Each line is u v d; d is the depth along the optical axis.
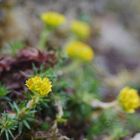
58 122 0.29
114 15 0.64
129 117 0.35
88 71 0.41
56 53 0.31
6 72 0.29
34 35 0.43
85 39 0.52
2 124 0.25
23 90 0.28
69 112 0.31
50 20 0.36
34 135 0.27
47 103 0.28
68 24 0.48
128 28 0.65
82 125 0.32
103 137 0.32
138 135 0.32
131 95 0.29
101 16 0.60
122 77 0.48
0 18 0.40
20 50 0.31
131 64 0.56
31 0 0.44
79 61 0.38
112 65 0.53
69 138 0.28
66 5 0.47
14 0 0.42
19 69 0.29
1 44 0.40
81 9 0.48
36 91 0.24
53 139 0.28
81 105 0.32
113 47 0.57
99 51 0.54
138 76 0.51
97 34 0.55
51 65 0.30
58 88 0.30
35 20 0.44
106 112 0.33
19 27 0.43
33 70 0.29
